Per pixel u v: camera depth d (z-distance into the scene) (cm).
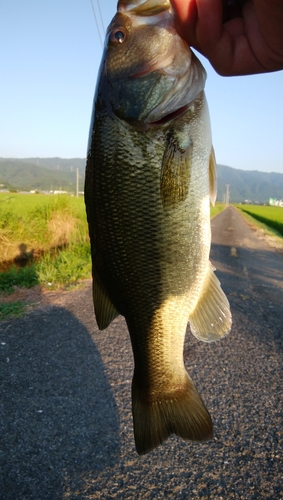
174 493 39
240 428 49
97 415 51
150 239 25
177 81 23
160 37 23
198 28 19
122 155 25
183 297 27
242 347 73
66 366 65
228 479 40
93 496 38
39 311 93
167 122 24
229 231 358
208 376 62
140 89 24
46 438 47
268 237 322
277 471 41
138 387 29
